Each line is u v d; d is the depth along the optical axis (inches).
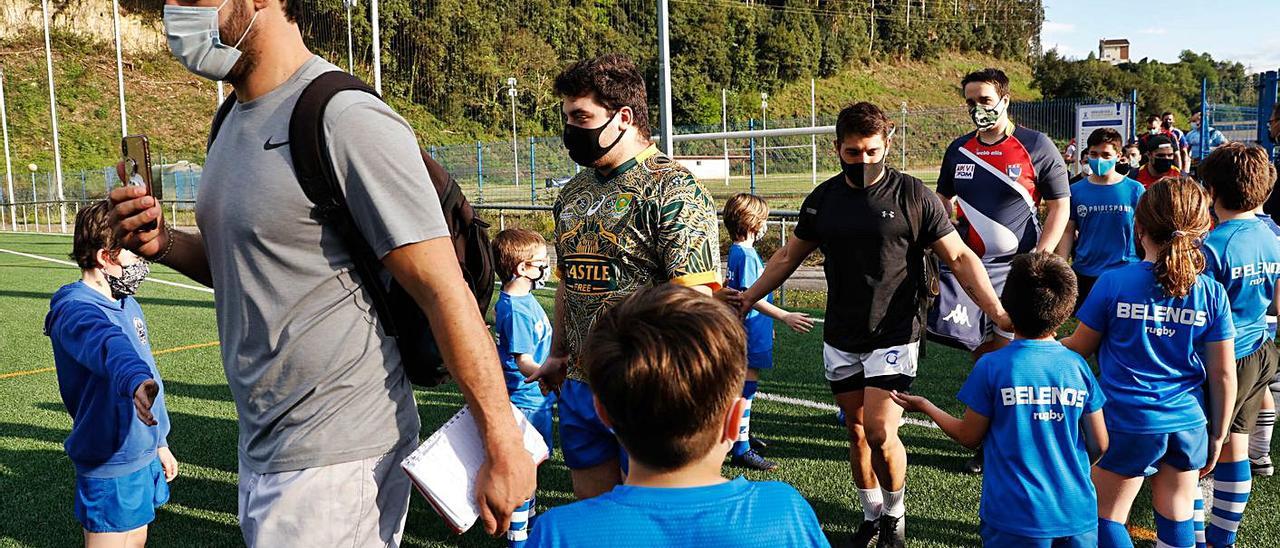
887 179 127.6
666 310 57.7
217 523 153.8
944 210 127.4
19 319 393.4
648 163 107.8
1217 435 114.6
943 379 239.8
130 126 2185.0
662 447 55.9
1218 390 113.4
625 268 107.3
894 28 4227.4
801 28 3794.3
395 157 64.4
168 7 65.9
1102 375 119.6
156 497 116.0
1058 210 175.2
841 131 126.3
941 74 4286.4
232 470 181.6
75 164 1979.6
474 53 2824.8
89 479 109.8
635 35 3390.7
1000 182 176.2
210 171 69.4
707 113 3166.8
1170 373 113.9
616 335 57.6
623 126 107.3
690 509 55.7
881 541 133.3
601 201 108.8
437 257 64.4
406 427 72.2
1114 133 219.5
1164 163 310.0
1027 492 103.3
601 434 114.2
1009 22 4697.3
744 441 176.9
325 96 64.7
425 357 72.2
